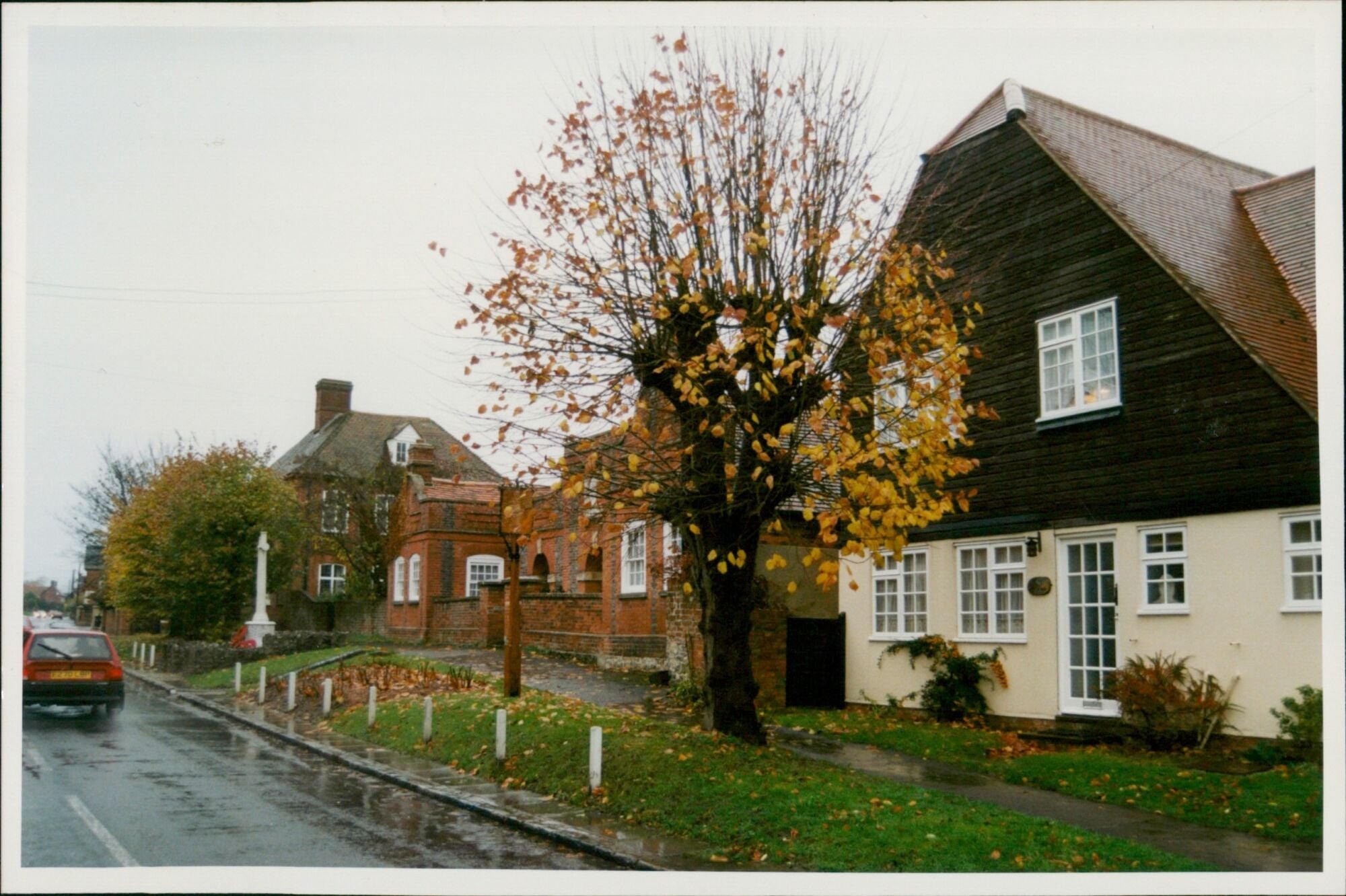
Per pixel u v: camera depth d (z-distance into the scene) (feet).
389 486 153.38
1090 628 54.24
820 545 70.44
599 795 39.19
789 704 66.44
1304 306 53.93
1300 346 50.24
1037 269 58.54
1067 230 56.90
